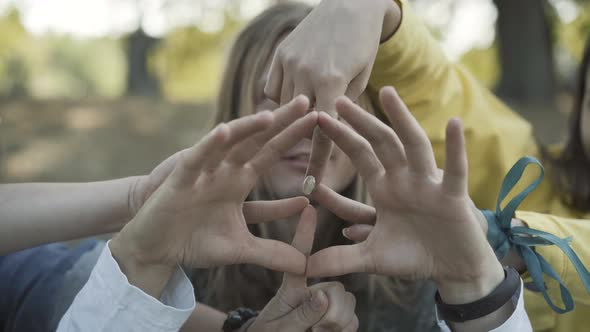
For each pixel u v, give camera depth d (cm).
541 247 112
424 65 144
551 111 710
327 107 91
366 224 104
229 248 92
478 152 154
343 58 93
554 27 1012
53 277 137
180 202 86
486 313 91
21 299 137
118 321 90
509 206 107
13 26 1562
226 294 141
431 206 86
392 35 128
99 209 112
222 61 162
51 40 2012
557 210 162
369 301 135
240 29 156
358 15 98
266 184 127
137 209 112
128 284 89
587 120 168
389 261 93
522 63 823
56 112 685
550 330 139
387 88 80
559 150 179
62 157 575
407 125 82
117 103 730
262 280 139
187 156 82
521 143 160
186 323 125
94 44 2133
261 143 86
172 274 95
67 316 96
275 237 134
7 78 1698
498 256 108
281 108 82
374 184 92
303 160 121
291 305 105
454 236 87
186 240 91
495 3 851
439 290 95
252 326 109
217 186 88
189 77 1339
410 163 86
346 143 89
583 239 115
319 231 132
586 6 1025
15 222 111
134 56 1079
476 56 1125
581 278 103
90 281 93
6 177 538
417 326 135
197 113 694
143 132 635
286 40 100
